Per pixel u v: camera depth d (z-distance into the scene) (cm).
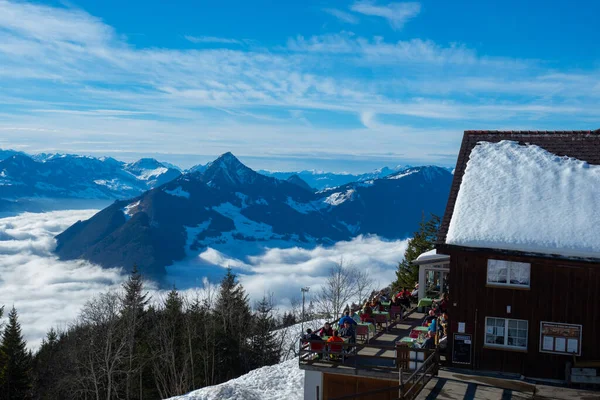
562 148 2764
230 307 6378
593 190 2453
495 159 2753
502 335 2352
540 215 2381
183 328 5556
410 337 2627
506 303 2333
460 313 2395
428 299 3334
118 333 5172
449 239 2384
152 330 5775
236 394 2980
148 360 4953
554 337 2270
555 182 2534
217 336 5372
